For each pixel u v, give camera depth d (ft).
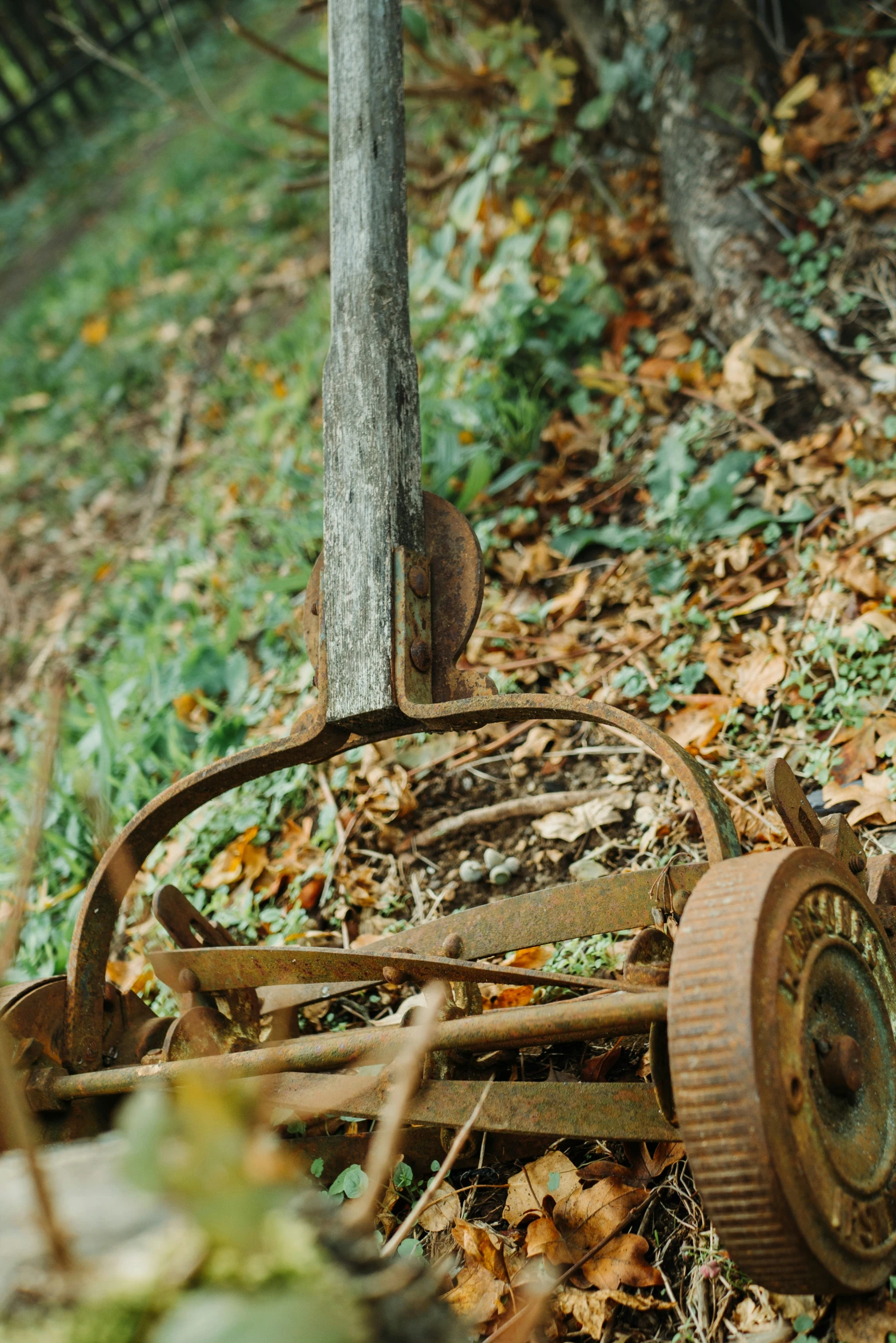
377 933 9.07
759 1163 4.38
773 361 12.05
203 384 18.79
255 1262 3.17
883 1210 4.97
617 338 13.65
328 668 6.93
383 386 7.29
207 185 24.50
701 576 10.78
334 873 9.69
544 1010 5.09
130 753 11.60
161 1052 6.88
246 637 13.14
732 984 4.52
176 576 14.58
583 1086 5.75
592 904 6.34
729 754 9.09
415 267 16.20
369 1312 3.33
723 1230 4.52
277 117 16.51
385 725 6.94
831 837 5.95
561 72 14.76
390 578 6.89
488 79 15.92
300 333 17.52
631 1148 6.37
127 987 9.41
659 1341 5.49
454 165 17.30
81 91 34.01
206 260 21.76
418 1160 6.68
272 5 30.96
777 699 9.30
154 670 12.39
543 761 10.00
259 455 15.72
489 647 11.25
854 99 13.43
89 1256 3.28
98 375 20.44
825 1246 4.55
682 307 13.66
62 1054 6.57
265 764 6.96
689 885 6.00
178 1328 2.67
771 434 11.57
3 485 19.52
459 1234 6.13
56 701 3.90
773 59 13.92
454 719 6.57
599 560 11.80
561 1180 6.24
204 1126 2.57
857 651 9.29
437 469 12.91
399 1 8.50
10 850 11.43
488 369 13.76
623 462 12.58
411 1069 3.89
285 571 13.58
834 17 13.94
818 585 9.97
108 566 16.16
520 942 6.54
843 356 11.89
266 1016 7.49
